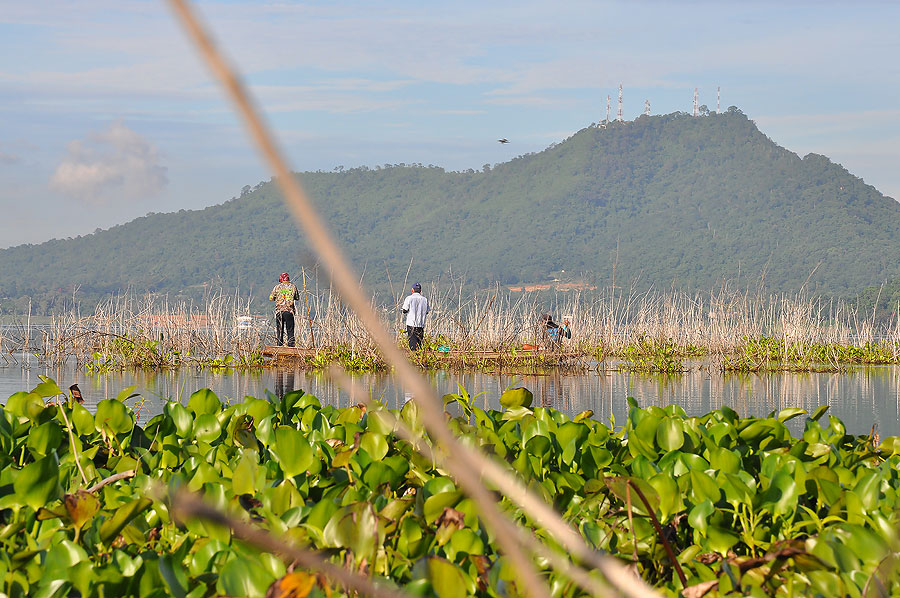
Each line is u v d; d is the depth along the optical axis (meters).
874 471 7.50
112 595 4.84
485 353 37.12
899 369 39.78
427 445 7.92
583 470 8.34
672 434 8.36
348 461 7.63
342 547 5.09
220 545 5.37
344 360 33.88
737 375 35.16
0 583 4.82
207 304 39.12
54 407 9.22
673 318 46.38
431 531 5.79
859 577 4.97
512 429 9.46
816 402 24.08
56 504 6.36
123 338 35.88
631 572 5.04
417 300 36.88
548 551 1.49
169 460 8.31
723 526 6.51
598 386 28.78
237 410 9.71
